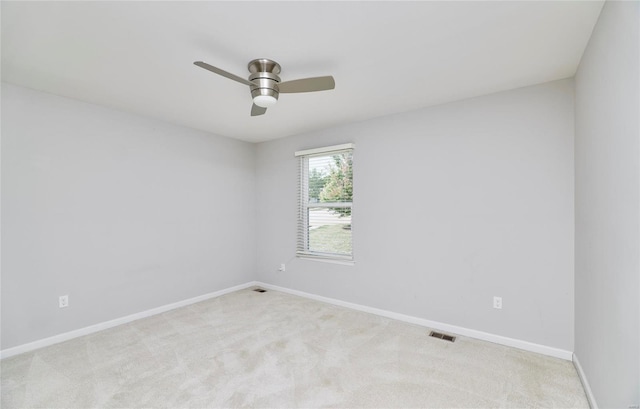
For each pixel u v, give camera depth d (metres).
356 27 1.67
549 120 2.36
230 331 2.82
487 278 2.61
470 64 2.09
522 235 2.46
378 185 3.27
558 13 1.55
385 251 3.21
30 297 2.46
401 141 3.11
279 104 2.86
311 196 3.97
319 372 2.11
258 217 4.51
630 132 1.19
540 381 1.99
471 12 1.54
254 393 1.87
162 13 1.53
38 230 2.52
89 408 1.73
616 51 1.33
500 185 2.56
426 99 2.74
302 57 1.99
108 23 1.62
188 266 3.64
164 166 3.41
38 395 1.85
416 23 1.63
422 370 2.13
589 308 1.82
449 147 2.81
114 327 2.93
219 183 4.02
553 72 2.21
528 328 2.43
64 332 2.64
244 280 4.36
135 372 2.11
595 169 1.67
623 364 1.29
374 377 2.04
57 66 2.10
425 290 2.95
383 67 2.13
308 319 3.12
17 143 2.42
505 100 2.54
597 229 1.64
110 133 2.96
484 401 1.79
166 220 3.42
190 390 1.90
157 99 2.72
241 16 1.56
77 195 2.74
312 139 3.86
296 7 1.49
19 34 1.71
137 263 3.16
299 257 4.00
